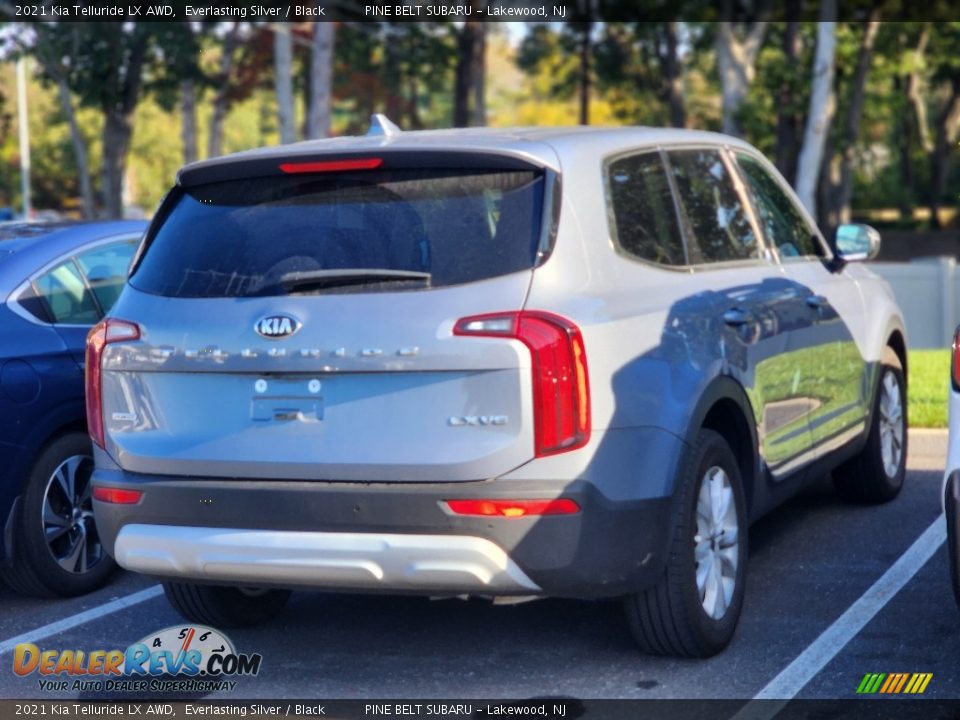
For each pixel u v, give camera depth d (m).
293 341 4.50
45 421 6.07
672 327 4.84
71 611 6.08
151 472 4.71
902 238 42.62
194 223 4.90
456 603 5.89
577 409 4.34
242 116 78.25
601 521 4.39
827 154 37.12
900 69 38.09
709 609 4.95
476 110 35.50
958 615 5.44
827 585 5.92
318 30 22.05
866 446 7.09
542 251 4.47
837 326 6.39
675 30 36.66
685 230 5.33
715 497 5.01
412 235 4.54
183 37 27.20
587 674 4.91
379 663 5.14
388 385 4.41
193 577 4.68
